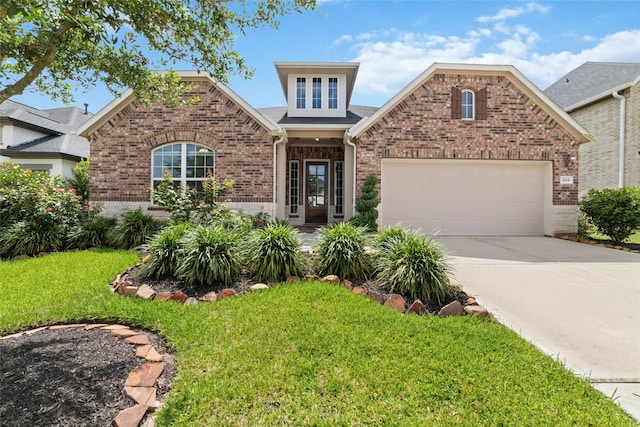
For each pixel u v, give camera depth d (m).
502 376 2.85
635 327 4.08
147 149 10.91
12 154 15.18
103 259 6.74
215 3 4.02
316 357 3.10
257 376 2.80
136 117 10.90
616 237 10.39
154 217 10.79
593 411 2.45
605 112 14.95
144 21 3.70
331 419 2.33
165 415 2.35
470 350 3.27
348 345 3.30
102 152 10.86
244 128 11.02
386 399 2.55
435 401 2.53
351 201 12.41
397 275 4.82
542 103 11.53
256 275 5.39
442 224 11.75
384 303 4.55
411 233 5.88
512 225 11.87
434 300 4.75
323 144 15.20
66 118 20.45
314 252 6.01
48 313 3.98
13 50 3.37
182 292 4.82
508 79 11.52
